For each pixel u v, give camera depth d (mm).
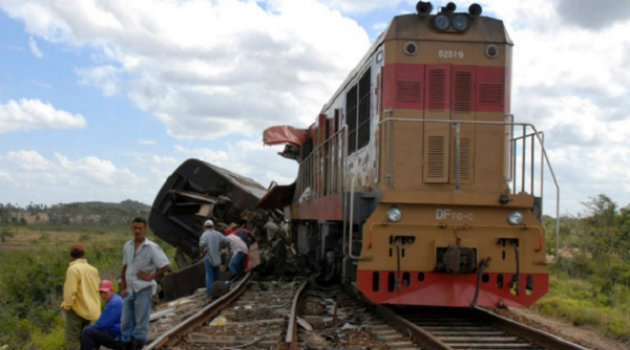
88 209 121500
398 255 9109
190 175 20781
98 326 8297
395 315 9367
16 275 17812
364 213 9688
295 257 19156
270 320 9812
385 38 9852
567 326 10953
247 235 17094
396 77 9711
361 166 11000
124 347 8125
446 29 9727
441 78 9695
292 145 19109
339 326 9602
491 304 9195
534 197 9375
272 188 18750
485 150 9664
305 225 17188
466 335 8758
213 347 8156
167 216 21453
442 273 9234
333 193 12359
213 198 19812
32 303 16203
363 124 10953
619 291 14547
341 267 12500
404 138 9656
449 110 9648
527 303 9250
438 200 9148
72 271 8867
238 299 12930
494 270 9266
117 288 17031
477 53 9781
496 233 9289
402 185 9602
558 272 18750
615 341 9648
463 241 9188
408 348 7965
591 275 17438
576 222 22688
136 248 8078
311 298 12336
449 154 9625
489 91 9727
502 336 8688
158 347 7688
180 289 16578
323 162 13938
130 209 118312
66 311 8938
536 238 9344
